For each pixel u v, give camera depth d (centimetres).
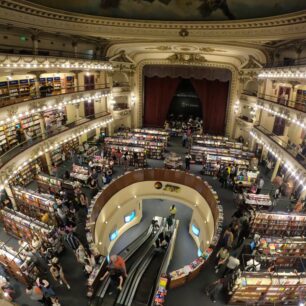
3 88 1307
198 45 1722
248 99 2059
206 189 1494
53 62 1421
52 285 892
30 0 1090
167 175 1692
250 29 1321
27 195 1217
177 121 2616
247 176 1496
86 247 1062
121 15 1366
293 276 818
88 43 1842
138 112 2558
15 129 1407
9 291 848
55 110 1764
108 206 1474
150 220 1914
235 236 1085
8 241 1130
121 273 866
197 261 946
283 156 1435
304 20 1107
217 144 1948
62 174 1617
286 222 1153
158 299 802
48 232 1009
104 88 2053
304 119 1269
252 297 841
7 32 1273
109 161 1673
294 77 1342
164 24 1412
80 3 1248
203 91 2398
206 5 1277
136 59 2297
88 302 836
